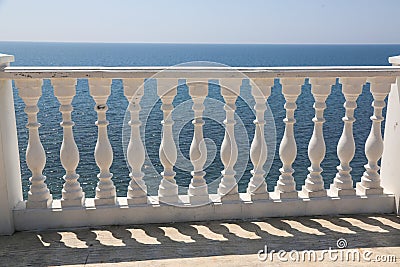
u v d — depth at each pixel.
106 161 2.58
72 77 2.34
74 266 2.17
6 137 2.47
